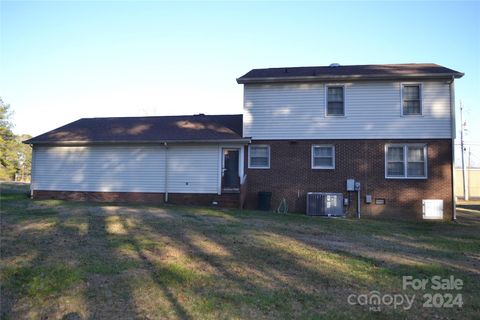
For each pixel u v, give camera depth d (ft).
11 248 29.89
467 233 44.04
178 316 18.08
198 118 76.43
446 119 59.93
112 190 67.36
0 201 63.16
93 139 67.82
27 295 20.54
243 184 61.57
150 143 65.87
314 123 62.54
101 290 21.21
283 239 35.53
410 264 27.84
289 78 62.13
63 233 35.68
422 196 59.67
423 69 62.39
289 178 62.39
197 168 65.05
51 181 69.36
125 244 31.48
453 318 18.56
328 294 21.30
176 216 47.57
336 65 70.08
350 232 41.39
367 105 61.67
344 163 61.41
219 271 24.90
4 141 138.41
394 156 60.90
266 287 22.18
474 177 154.40
